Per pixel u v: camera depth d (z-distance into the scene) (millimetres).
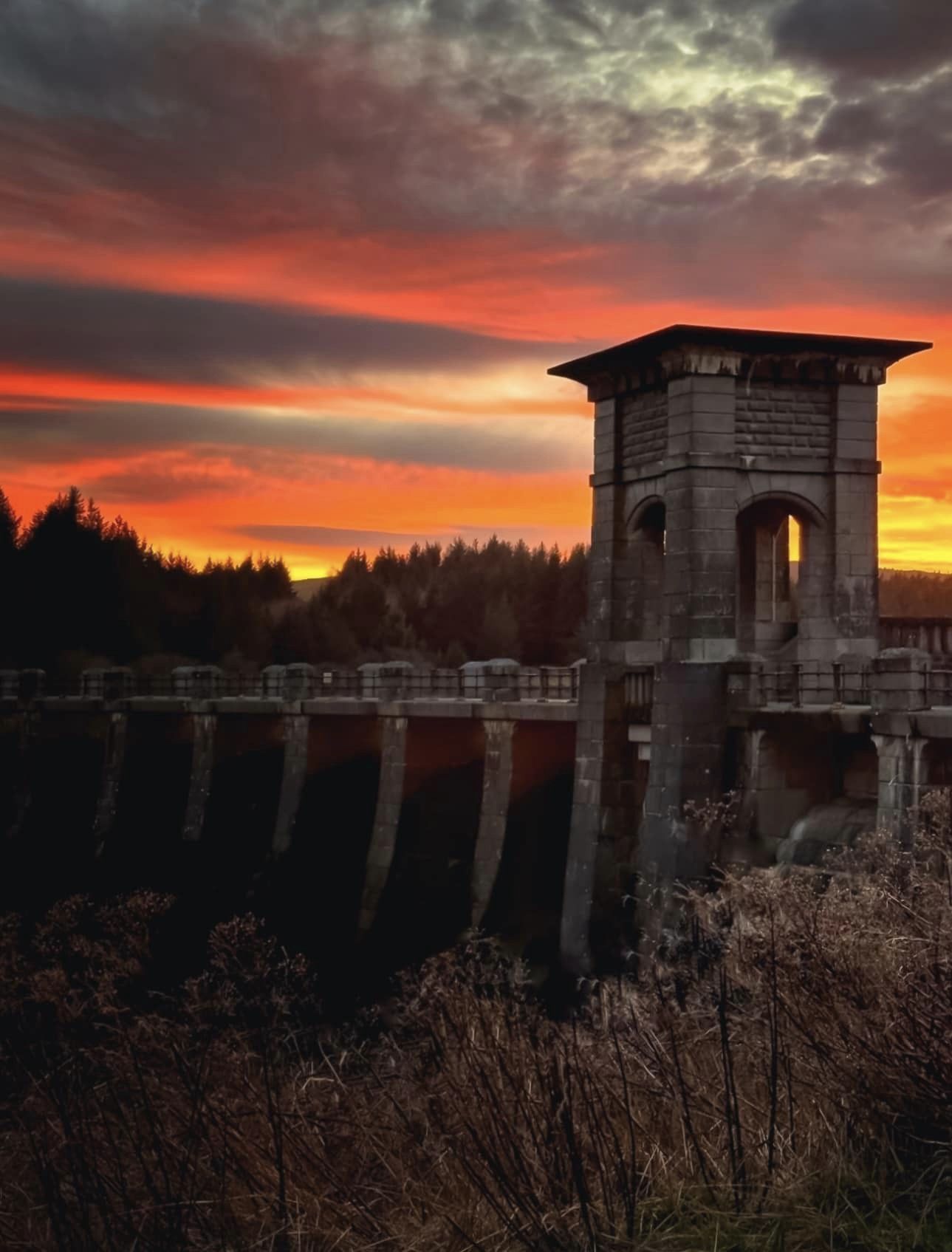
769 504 39875
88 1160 9008
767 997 9922
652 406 37500
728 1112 8484
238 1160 8727
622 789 37969
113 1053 10234
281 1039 11695
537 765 44750
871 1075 8766
